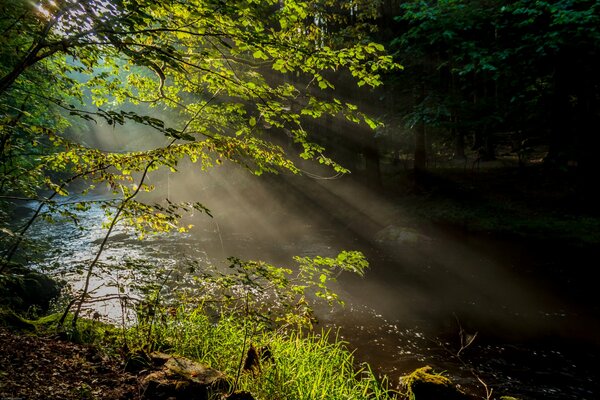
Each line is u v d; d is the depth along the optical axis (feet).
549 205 49.60
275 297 28.17
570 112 47.50
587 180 46.42
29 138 16.92
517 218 48.06
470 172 68.39
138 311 15.40
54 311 21.75
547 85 52.11
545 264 37.11
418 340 23.31
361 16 45.96
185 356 15.65
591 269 34.65
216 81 13.62
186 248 46.29
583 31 34.42
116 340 15.42
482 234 46.98
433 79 52.60
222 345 16.57
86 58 13.57
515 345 22.72
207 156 16.55
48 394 9.87
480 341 23.25
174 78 16.51
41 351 12.54
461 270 38.09
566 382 18.78
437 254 43.65
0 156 15.23
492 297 30.94
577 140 45.75
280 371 14.58
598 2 31.89
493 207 52.80
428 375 16.99
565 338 23.62
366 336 23.72
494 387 18.20
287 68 14.05
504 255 40.65
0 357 11.23
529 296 30.76
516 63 42.14
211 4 10.93
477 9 41.60
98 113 10.87
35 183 16.38
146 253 42.39
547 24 38.55
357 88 55.93
